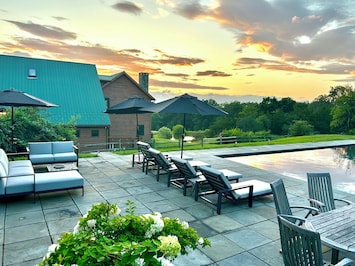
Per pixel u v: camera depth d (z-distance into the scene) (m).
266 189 5.29
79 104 16.83
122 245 1.35
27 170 5.87
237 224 4.23
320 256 1.90
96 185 6.33
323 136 24.92
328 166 11.74
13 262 3.01
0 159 5.43
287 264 2.22
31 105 7.20
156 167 8.26
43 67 17.25
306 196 5.88
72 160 8.09
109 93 20.02
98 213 1.91
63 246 1.45
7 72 15.84
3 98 6.94
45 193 5.59
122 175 7.39
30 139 10.98
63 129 12.48
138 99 9.84
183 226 1.89
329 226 2.78
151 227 1.72
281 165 11.80
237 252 3.35
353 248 2.33
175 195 5.68
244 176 7.77
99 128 16.98
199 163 7.50
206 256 3.23
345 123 32.31
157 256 1.37
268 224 4.25
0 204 4.90
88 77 18.42
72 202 5.09
